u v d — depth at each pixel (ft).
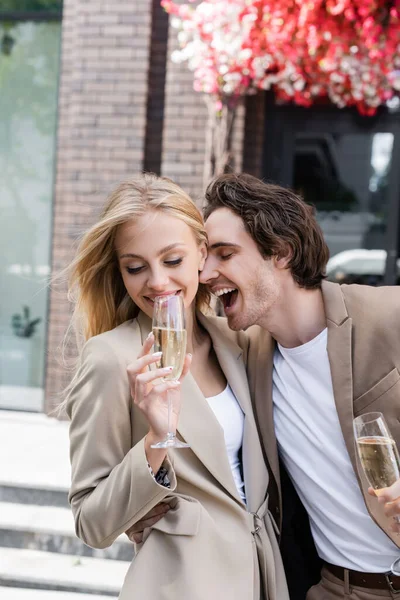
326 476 6.59
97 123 18.25
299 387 6.73
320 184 18.52
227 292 6.82
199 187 17.66
